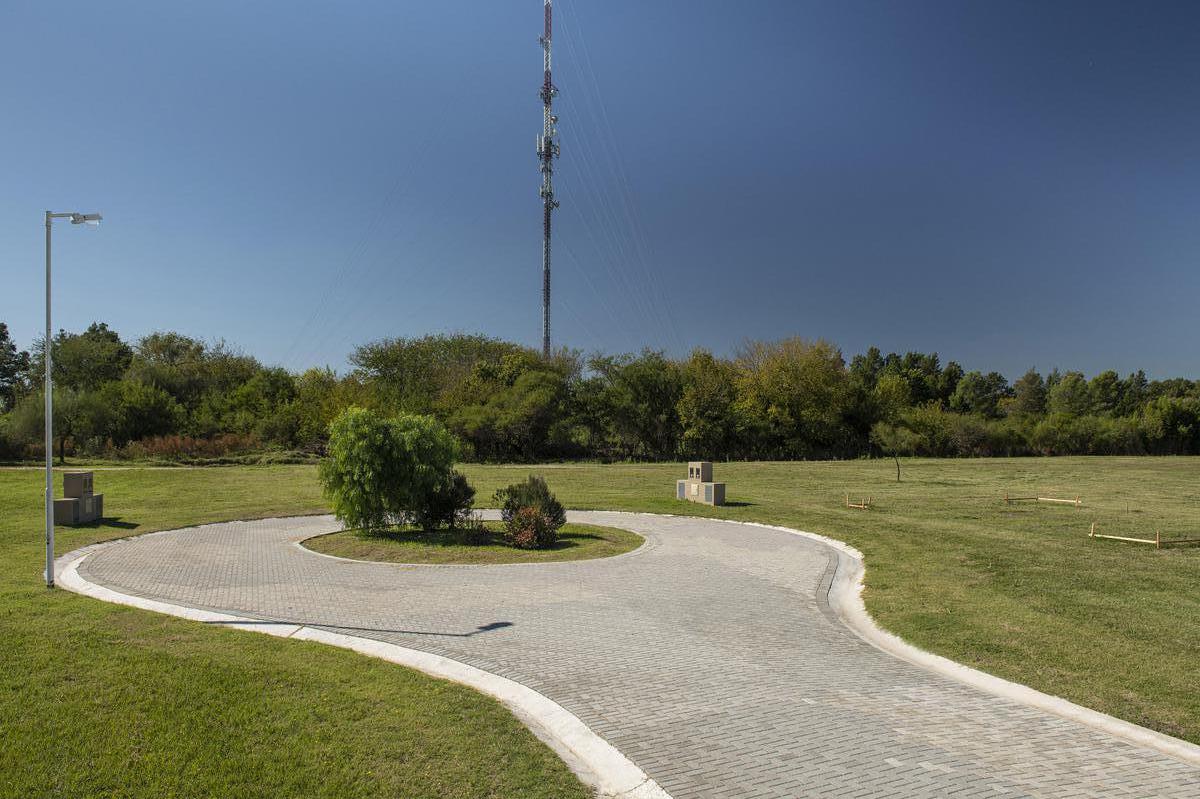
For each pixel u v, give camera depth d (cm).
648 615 1145
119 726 648
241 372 7056
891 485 3619
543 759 612
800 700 773
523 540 1748
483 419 5525
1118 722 717
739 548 1805
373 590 1289
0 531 1939
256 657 861
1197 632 1038
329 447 1919
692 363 6725
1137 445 7294
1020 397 11138
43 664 809
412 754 610
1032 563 1543
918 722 713
